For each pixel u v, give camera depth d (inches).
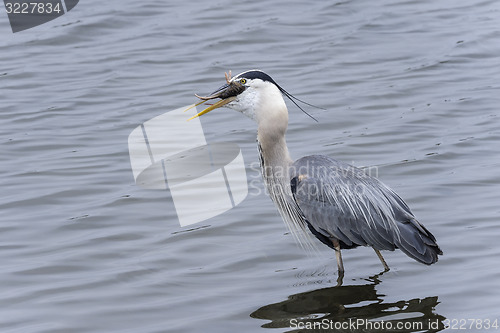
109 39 1018.7
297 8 1118.4
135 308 432.5
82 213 563.2
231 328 406.6
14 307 435.2
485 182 588.1
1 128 749.3
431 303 424.2
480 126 712.4
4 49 993.5
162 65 919.7
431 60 905.5
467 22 1037.8
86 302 439.8
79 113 785.6
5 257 498.0
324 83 843.4
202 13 1101.1
